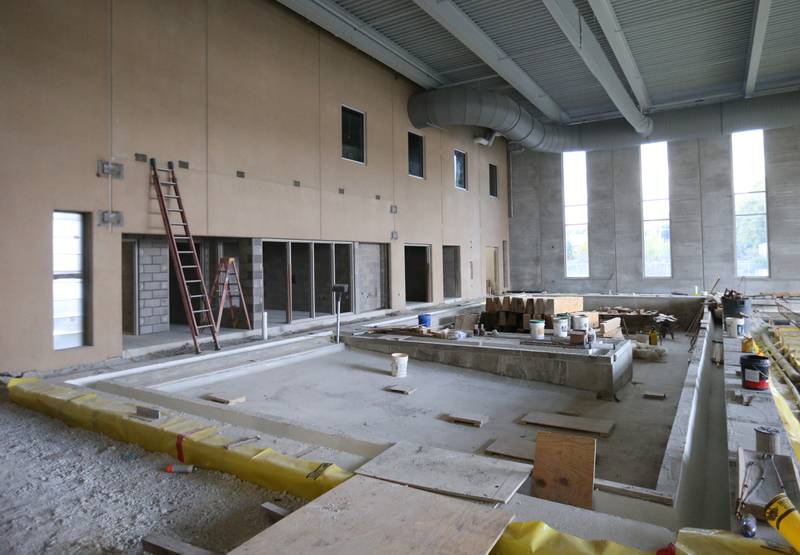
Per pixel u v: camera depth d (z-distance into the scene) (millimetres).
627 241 18766
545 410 6168
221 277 10453
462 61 13273
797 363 8883
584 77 14461
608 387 6707
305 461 3176
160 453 3842
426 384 7270
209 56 8945
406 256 16578
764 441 3748
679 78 14492
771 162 16516
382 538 2170
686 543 2141
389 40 11906
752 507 2684
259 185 9828
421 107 14172
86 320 7387
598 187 19234
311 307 11250
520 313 11328
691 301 14320
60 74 6977
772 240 16500
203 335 9227
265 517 2832
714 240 17328
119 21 7652
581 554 2066
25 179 6621
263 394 6641
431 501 2537
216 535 2682
